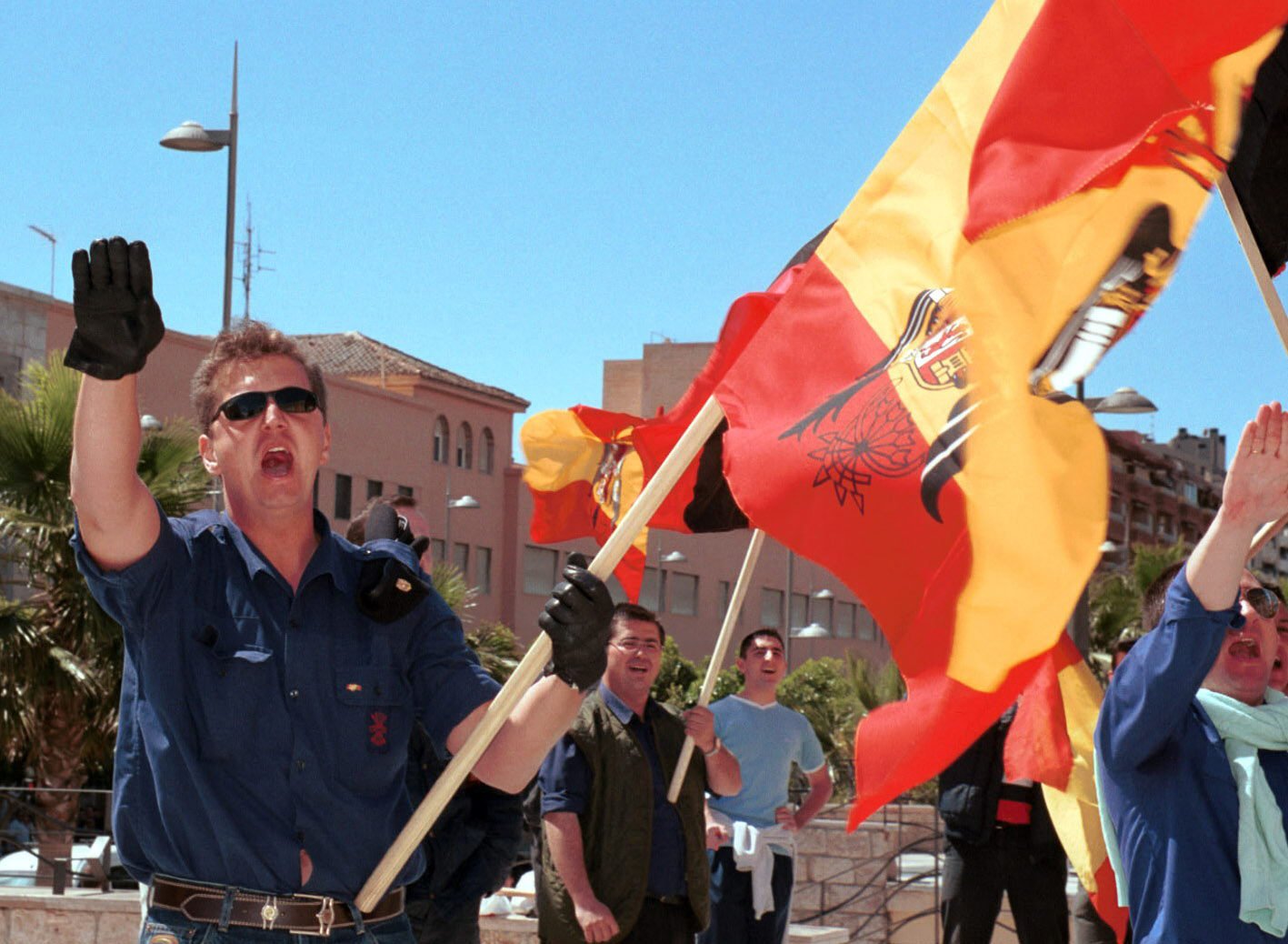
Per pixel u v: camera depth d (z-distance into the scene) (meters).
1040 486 3.22
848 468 3.41
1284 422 3.45
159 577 3.02
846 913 12.57
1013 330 3.32
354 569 3.17
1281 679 4.43
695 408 5.08
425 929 5.26
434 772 4.98
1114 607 27.25
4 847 14.35
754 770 7.68
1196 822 3.73
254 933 2.96
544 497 6.11
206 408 3.16
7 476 15.42
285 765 3.02
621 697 6.21
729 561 61.47
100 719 15.59
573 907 5.95
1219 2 3.46
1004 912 11.03
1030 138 3.33
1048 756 5.40
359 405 47.88
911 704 3.27
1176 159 3.38
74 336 2.76
